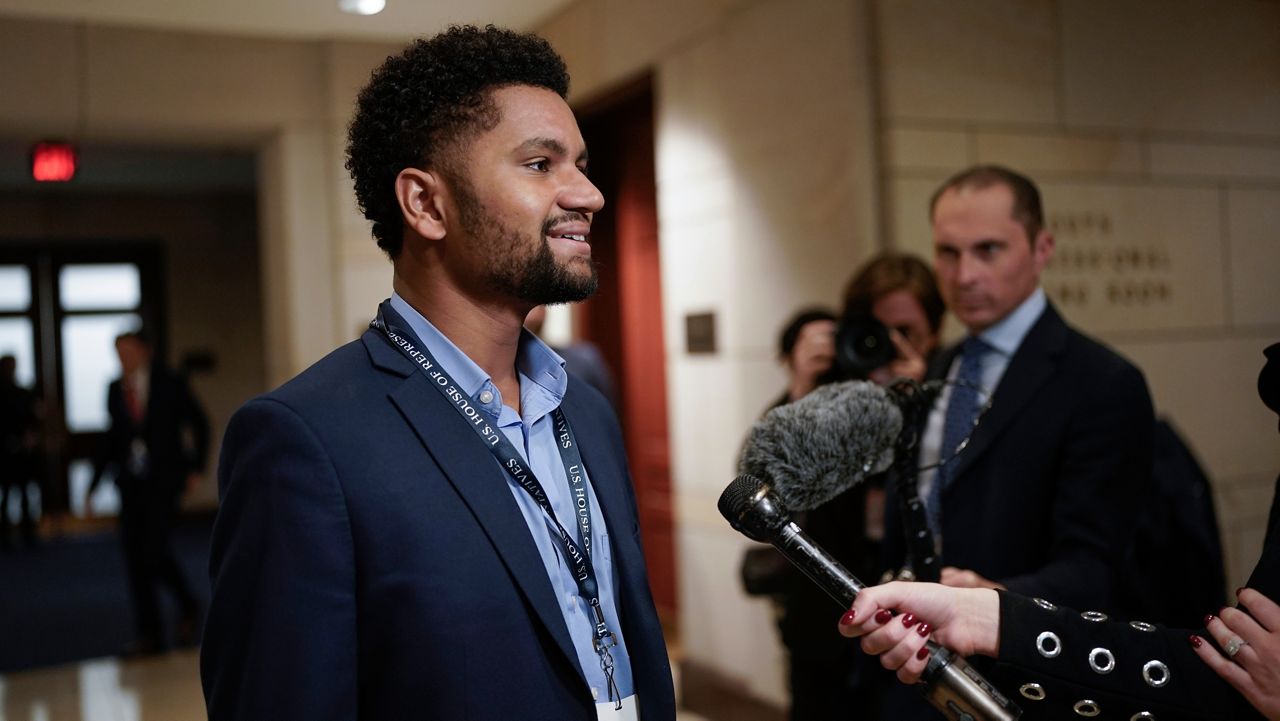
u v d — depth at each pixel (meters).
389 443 1.14
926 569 1.54
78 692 4.61
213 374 11.21
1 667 5.17
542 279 1.19
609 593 1.28
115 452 5.29
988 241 1.91
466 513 1.15
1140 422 1.79
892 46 3.12
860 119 3.13
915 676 1.13
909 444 1.53
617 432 1.44
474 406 1.22
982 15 3.22
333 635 1.07
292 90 3.26
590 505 1.31
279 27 2.32
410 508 1.12
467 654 1.10
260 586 1.08
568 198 1.21
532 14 2.16
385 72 1.26
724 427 3.86
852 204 3.17
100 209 10.84
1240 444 3.43
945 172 3.17
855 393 1.36
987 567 1.81
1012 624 1.17
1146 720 1.16
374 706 1.11
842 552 2.14
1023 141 3.25
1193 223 3.39
